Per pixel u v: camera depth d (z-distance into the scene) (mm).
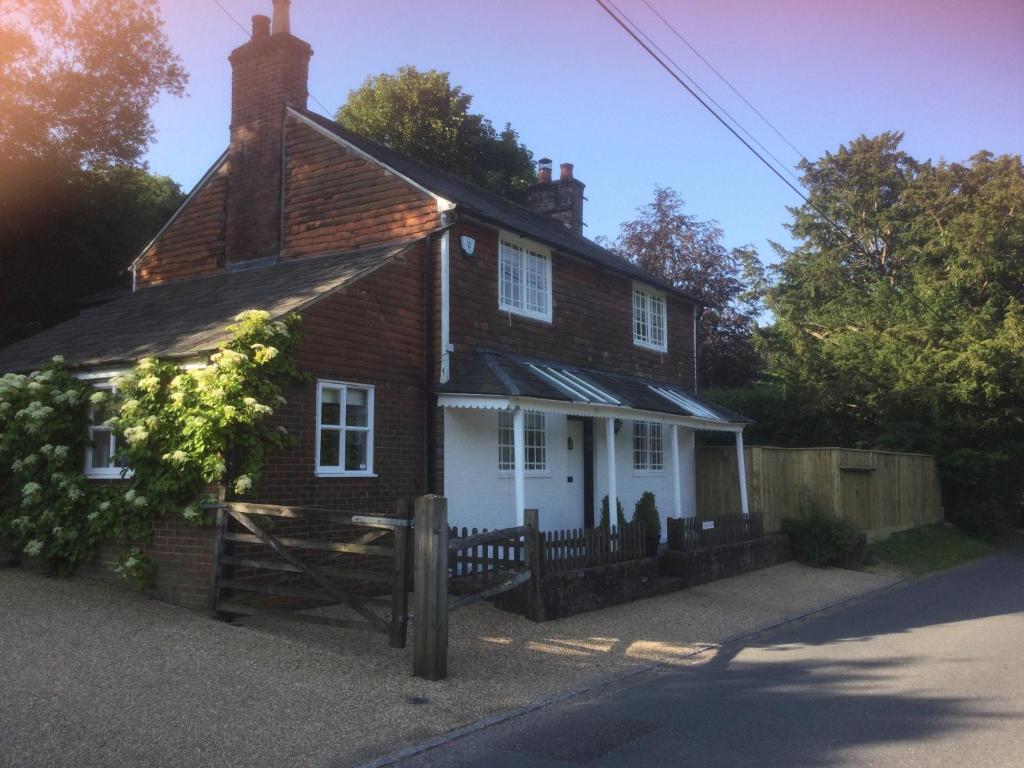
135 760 4988
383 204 12789
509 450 13406
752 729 5945
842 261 38688
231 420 8648
